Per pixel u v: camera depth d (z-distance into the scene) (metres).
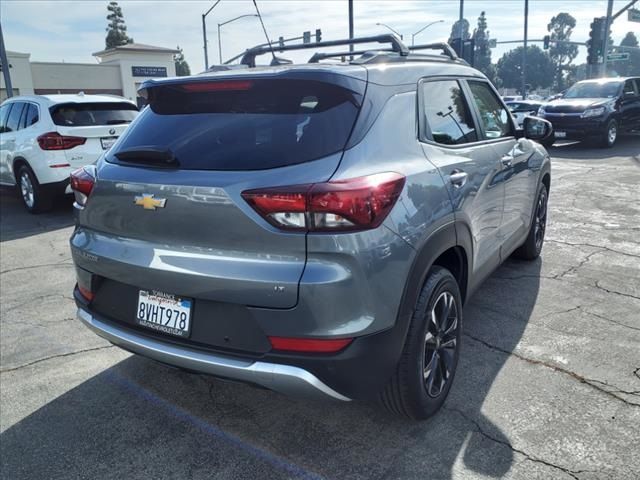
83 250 2.65
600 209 7.12
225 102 2.51
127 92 46.34
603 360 3.21
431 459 2.43
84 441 2.67
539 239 5.06
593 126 13.58
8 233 6.95
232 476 2.39
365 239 2.07
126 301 2.54
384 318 2.18
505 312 3.93
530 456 2.42
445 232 2.58
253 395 3.03
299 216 2.02
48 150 7.38
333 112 2.28
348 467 2.41
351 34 21.77
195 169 2.27
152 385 3.17
